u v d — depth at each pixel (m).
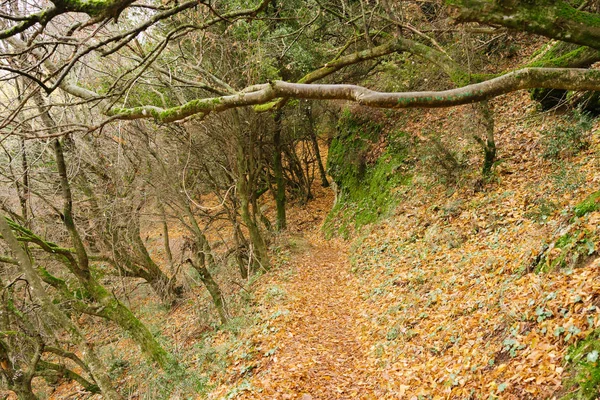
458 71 8.49
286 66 15.58
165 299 15.98
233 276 16.02
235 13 4.38
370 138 21.03
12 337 10.22
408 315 8.90
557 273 6.20
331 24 15.96
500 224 10.03
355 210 19.52
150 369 10.50
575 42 3.12
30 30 6.46
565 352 4.75
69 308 11.67
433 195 14.23
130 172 13.26
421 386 6.36
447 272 9.66
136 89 11.24
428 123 18.06
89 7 2.70
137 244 15.48
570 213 7.53
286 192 29.12
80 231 12.91
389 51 8.21
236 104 3.78
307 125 25.31
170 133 13.74
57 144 9.59
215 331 11.92
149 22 3.46
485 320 6.74
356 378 7.73
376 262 13.51
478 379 5.57
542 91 12.35
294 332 10.09
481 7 3.17
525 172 11.31
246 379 8.45
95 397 11.45
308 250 18.78
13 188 10.70
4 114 7.87
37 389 13.61
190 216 14.84
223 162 16.06
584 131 10.62
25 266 6.80
